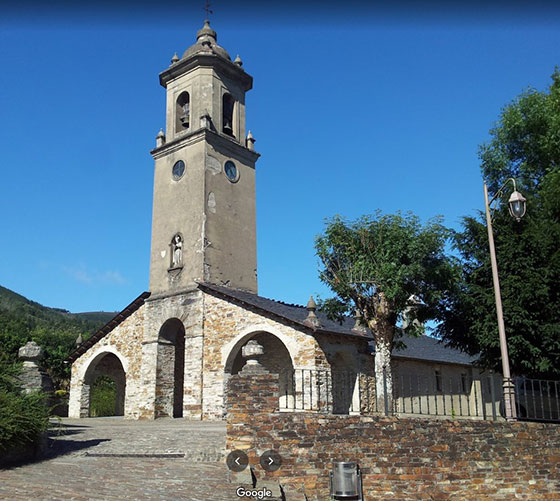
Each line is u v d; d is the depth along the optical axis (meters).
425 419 11.79
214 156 27.70
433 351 31.23
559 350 15.52
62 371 36.66
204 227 26.27
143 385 25.94
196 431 16.72
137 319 27.39
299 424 10.93
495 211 17.91
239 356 25.05
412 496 11.23
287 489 10.56
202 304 24.73
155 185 28.89
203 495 8.91
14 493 8.53
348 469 10.80
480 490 11.76
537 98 24.48
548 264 16.17
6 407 10.88
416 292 20.77
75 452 12.57
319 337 21.30
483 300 16.80
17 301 74.25
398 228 21.09
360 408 21.22
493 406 13.03
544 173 23.80
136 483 9.53
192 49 30.00
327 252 21.80
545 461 12.53
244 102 30.38
